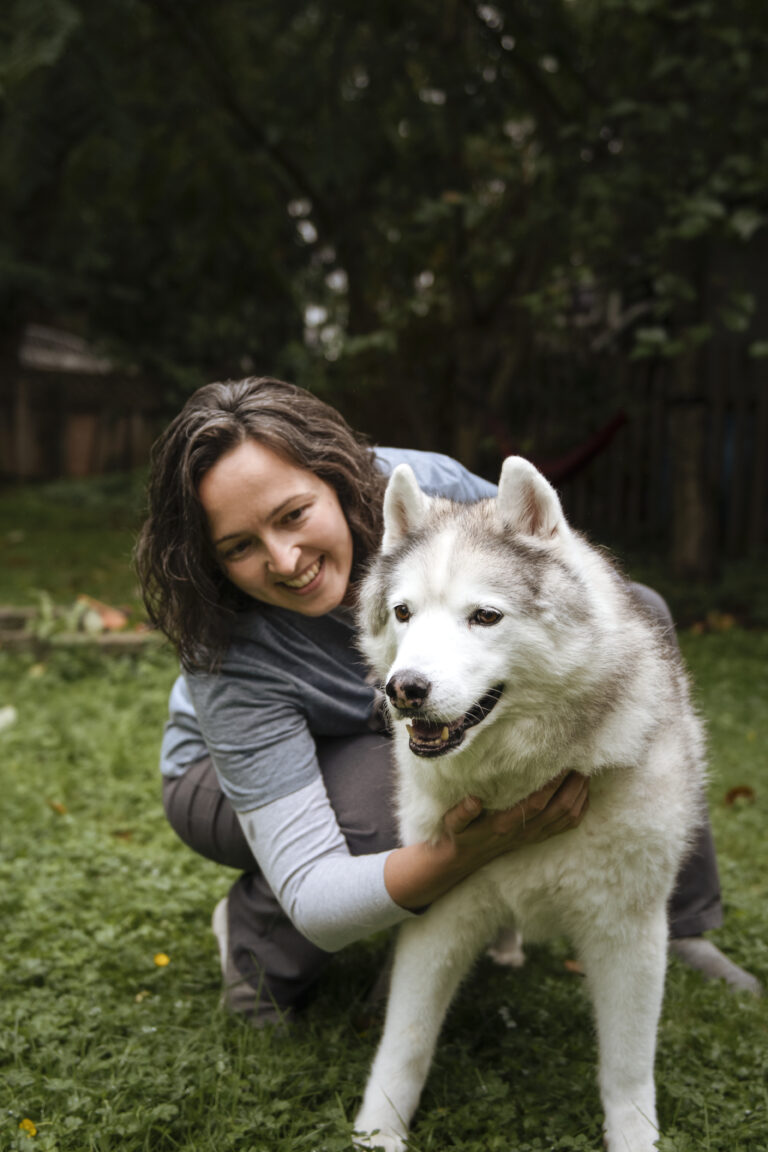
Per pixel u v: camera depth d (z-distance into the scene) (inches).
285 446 98.4
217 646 104.0
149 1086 97.9
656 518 439.8
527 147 371.2
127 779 188.5
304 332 585.6
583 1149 91.7
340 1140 91.2
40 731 205.8
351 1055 106.7
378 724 113.3
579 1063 105.3
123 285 680.4
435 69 354.9
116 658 264.1
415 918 98.7
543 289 321.7
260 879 115.1
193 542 99.8
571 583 88.9
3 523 549.6
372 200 403.5
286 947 113.1
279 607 108.4
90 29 404.8
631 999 93.4
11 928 130.0
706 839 126.3
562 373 455.5
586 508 458.6
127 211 566.6
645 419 437.1
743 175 271.1
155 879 146.1
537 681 87.2
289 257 479.5
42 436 754.2
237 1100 96.7
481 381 382.9
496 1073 104.1
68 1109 94.9
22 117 474.3
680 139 283.7
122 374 773.9
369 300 425.1
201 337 671.1
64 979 119.4
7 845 156.2
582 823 91.4
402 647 85.8
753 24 282.7
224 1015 111.3
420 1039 96.7
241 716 103.9
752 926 135.9
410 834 98.1
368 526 108.5
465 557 87.7
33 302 695.1
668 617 122.5
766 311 475.2
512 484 91.4
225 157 426.6
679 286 274.7
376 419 443.2
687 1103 98.0
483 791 91.5
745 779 191.0
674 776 92.5
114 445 781.9
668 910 126.2
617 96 327.6
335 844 102.6
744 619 317.4
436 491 121.4
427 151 372.2
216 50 410.9
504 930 126.0
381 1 358.3
